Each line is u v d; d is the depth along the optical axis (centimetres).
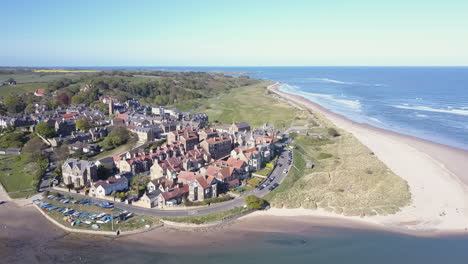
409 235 9619
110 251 8956
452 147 18250
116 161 14600
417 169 14738
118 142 17862
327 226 10181
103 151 17162
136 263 8425
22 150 16825
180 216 10594
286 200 11681
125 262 8469
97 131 19112
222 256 8675
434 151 17512
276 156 16350
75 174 13162
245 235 9706
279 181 13475
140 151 15250
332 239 9450
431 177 13788
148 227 9988
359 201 11625
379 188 12600
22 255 8831
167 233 9825
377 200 11675
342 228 10044
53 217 10681
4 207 11612
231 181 12912
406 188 12456
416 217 10556
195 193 11700
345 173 14012
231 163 14050
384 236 9569
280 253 8775
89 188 12769
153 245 9219
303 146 18600
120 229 9856
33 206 11700
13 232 9975
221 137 17125
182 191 11781
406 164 15412
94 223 10256
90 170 13138
